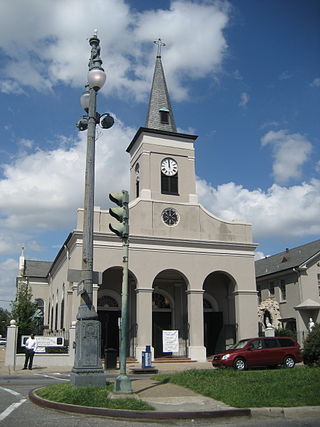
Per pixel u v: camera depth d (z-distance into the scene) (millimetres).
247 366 19625
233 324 29562
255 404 9062
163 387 11453
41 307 48812
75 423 7945
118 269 27172
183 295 30375
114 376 17922
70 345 23625
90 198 11984
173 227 28250
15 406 9719
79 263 25438
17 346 23719
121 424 7953
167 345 23969
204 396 10164
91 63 12703
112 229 10977
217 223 29312
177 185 29797
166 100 32219
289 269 35344
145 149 29766
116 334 28141
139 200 28016
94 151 12367
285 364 20219
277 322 36250
